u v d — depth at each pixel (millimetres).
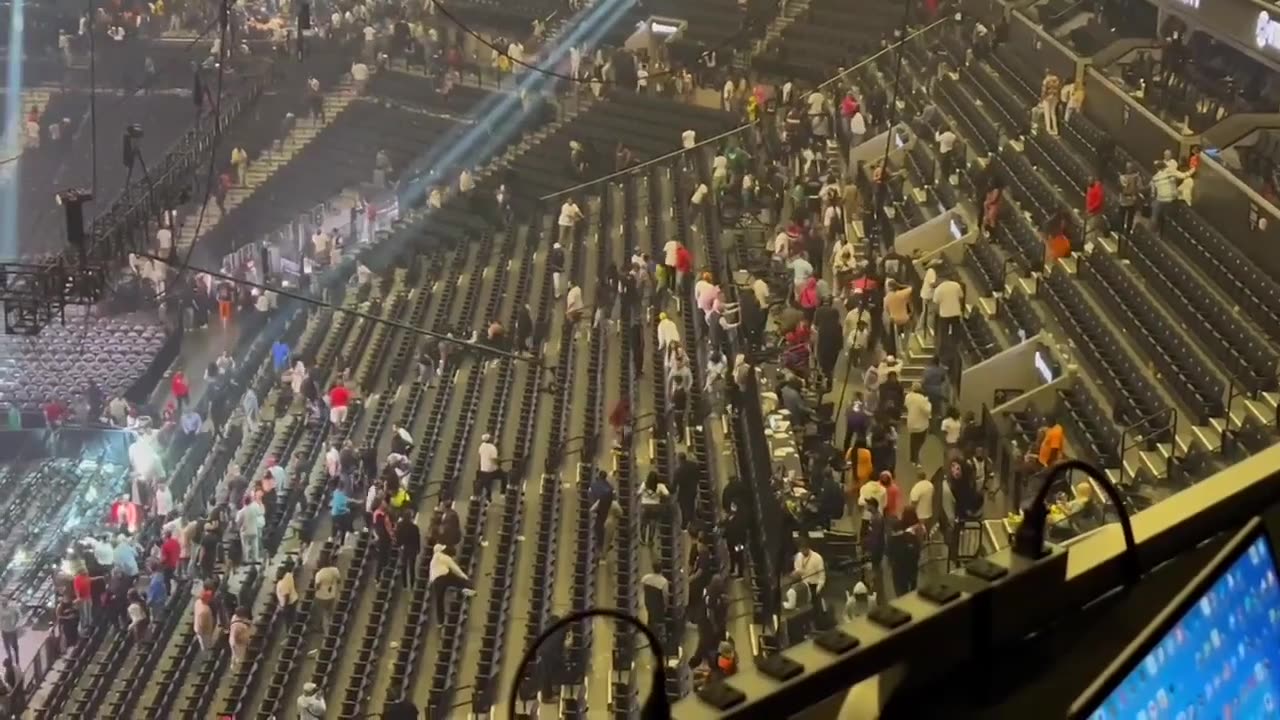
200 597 26938
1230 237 26344
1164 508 4652
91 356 40469
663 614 23781
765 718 3537
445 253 43094
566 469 30719
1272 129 28281
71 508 36531
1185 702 3334
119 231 32531
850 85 43719
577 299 36406
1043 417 24250
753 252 37062
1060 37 37500
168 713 26391
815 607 21016
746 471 26109
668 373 31250
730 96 45656
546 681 23562
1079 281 27391
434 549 26797
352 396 35812
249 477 33562
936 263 30688
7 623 31938
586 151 44781
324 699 25250
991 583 4016
